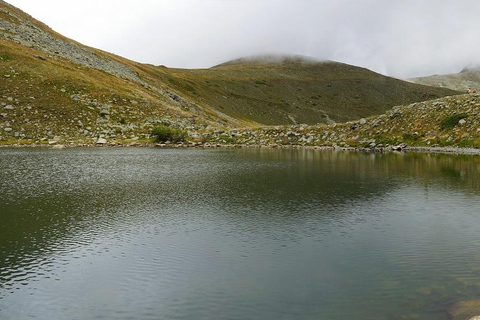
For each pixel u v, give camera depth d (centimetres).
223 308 1382
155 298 1473
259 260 1823
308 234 2209
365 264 1750
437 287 1493
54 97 10725
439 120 8688
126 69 16925
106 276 1673
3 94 10156
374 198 3173
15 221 2470
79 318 1347
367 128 9875
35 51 12975
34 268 1762
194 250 1964
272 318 1298
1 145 8481
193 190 3534
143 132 10575
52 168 4997
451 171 4806
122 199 3133
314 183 3931
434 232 2230
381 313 1302
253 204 2956
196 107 17125
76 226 2377
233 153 7844
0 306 1429
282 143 10362
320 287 1520
